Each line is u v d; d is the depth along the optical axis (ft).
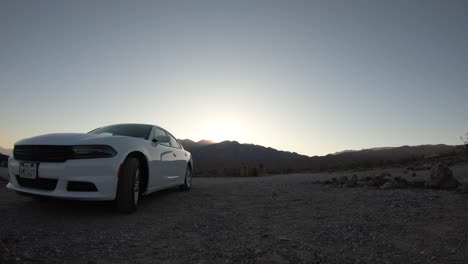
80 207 17.26
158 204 19.66
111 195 15.31
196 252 11.20
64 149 14.97
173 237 12.86
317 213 16.47
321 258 10.68
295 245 11.86
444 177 20.58
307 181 31.17
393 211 15.49
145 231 13.55
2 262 8.98
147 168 18.44
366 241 12.09
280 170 69.51
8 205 17.20
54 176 14.78
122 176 16.16
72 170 14.67
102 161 15.12
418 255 10.65
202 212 17.49
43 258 9.93
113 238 12.41
